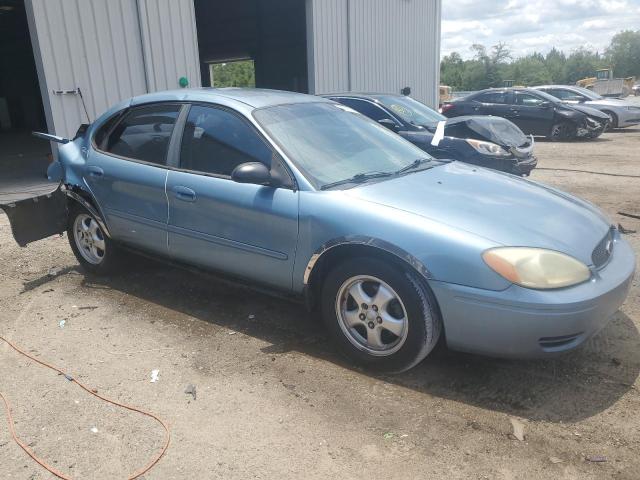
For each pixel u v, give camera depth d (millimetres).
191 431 2834
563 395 3059
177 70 10344
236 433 2811
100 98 9211
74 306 4395
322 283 3574
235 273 3861
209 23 25312
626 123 18641
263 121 3807
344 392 3145
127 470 2564
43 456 2662
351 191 3402
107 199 4543
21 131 24375
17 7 18859
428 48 18531
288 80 26406
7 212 4598
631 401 2986
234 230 3730
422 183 3645
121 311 4285
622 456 2578
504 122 8922
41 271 5219
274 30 25406
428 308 3043
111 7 9211
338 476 2502
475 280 2889
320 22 13227
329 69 13750
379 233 3121
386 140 4383
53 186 9203
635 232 6141
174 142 4141
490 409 2953
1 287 4824
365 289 3318
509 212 3270
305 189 3443
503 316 2855
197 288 4707
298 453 2654
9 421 2930
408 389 3156
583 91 19672
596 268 3059
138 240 4438
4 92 27516
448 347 3104
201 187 3861
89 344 3766
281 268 3562
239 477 2508
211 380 3293
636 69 108062
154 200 4176
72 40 8742
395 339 3275
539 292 2811
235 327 3982
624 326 3836
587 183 9281
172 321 4098
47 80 8492
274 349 3650
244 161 3758
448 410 2955
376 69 15727
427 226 3049
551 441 2693
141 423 2904
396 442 2717
